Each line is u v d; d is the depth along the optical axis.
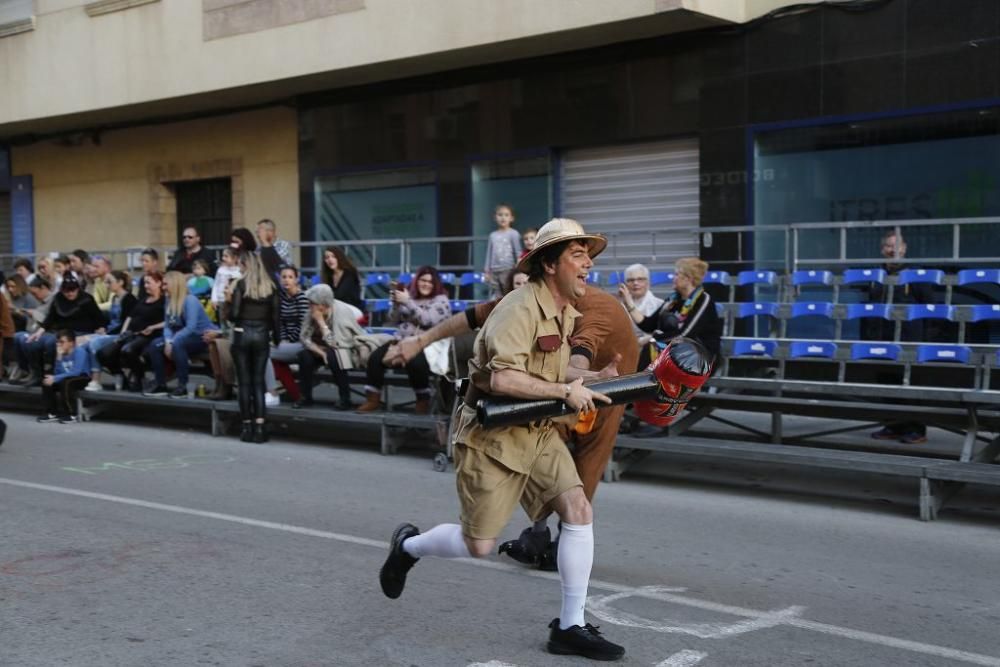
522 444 4.64
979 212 11.58
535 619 5.45
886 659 4.93
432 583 6.11
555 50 14.24
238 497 8.53
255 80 16.16
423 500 8.44
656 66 13.70
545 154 14.82
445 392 9.84
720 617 5.53
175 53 17.12
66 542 7.01
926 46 11.77
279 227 18.28
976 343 10.48
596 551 6.88
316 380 12.19
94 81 18.28
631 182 14.35
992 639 5.23
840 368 9.77
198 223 19.86
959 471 7.42
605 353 5.86
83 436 11.96
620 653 4.80
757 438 10.49
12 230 22.44
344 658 4.89
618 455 9.23
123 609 5.59
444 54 14.37
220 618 5.45
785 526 7.58
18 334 14.06
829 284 10.96
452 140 15.70
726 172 13.25
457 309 13.19
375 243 14.27
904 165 12.06
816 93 12.52
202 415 13.45
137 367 12.95
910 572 6.41
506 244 12.99
